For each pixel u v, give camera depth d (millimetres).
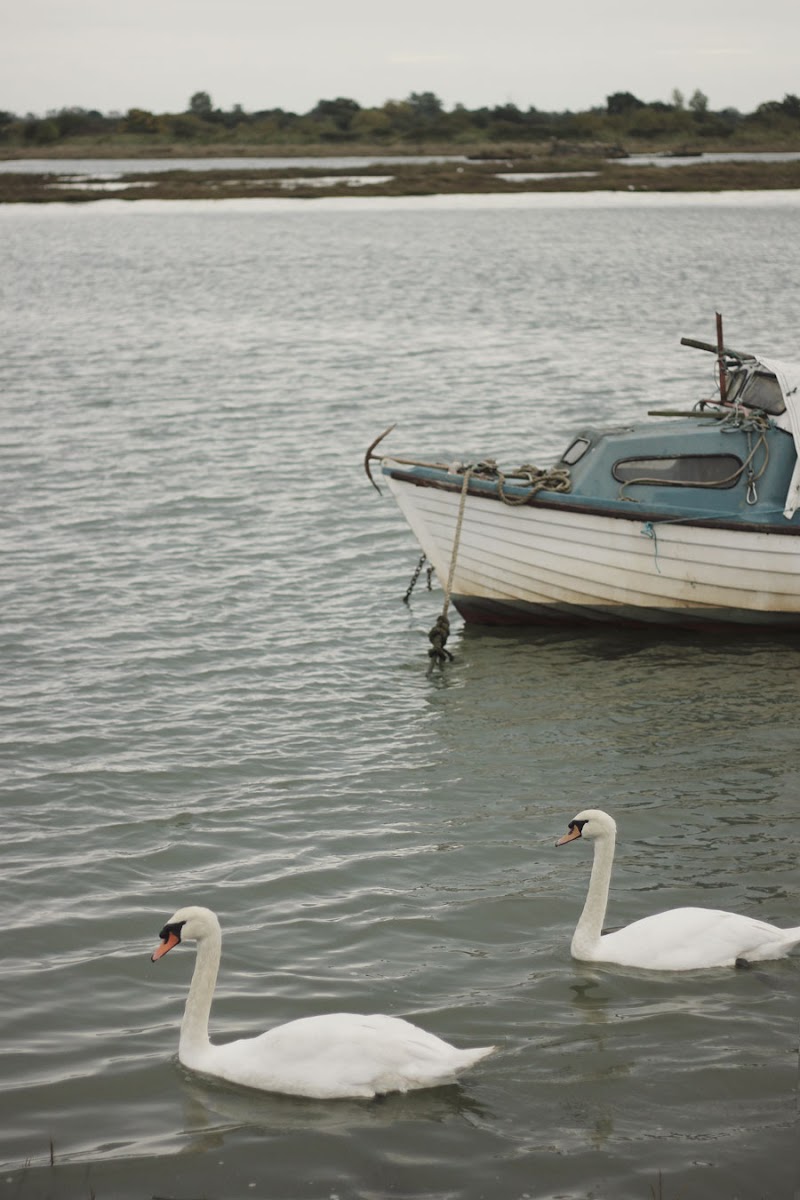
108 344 40781
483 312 47469
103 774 12992
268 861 11375
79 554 19797
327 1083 8211
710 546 16391
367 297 52469
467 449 26125
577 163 140500
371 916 10469
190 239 79875
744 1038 8734
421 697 15055
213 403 31062
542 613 17297
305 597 18250
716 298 50094
